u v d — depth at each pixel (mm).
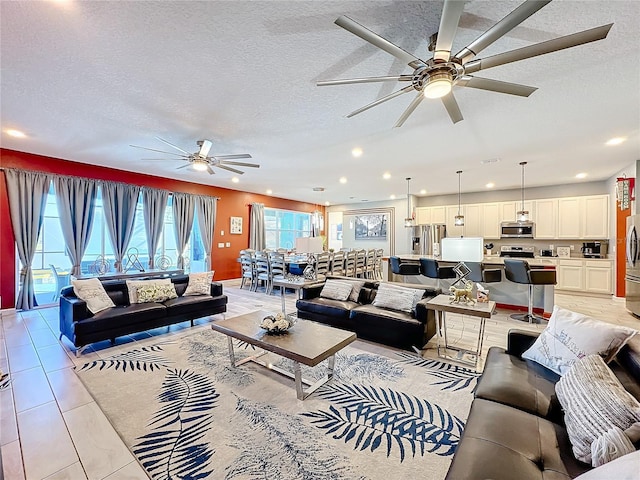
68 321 3121
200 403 2178
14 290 4449
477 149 4098
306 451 1704
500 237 7281
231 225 7617
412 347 3072
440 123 3201
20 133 3561
